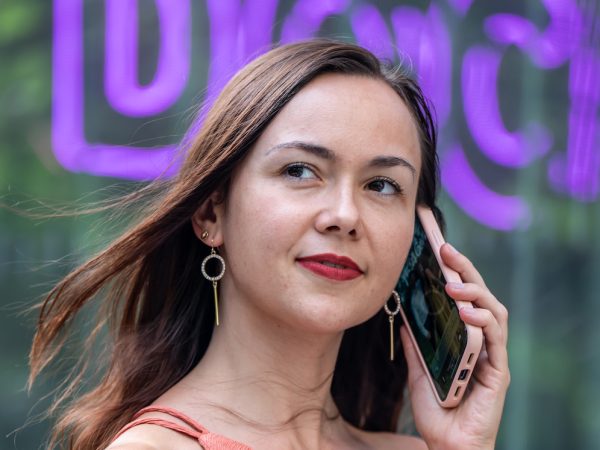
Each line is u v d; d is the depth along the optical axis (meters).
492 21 6.00
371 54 2.22
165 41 5.52
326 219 2.04
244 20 5.46
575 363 6.57
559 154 6.23
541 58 6.12
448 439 2.37
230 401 2.18
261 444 2.15
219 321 2.26
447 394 2.34
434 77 5.80
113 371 2.44
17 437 5.60
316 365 2.25
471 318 2.25
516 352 6.45
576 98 6.21
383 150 2.12
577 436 6.57
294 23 5.48
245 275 2.10
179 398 2.19
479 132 5.96
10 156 5.62
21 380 5.66
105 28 5.59
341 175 2.08
